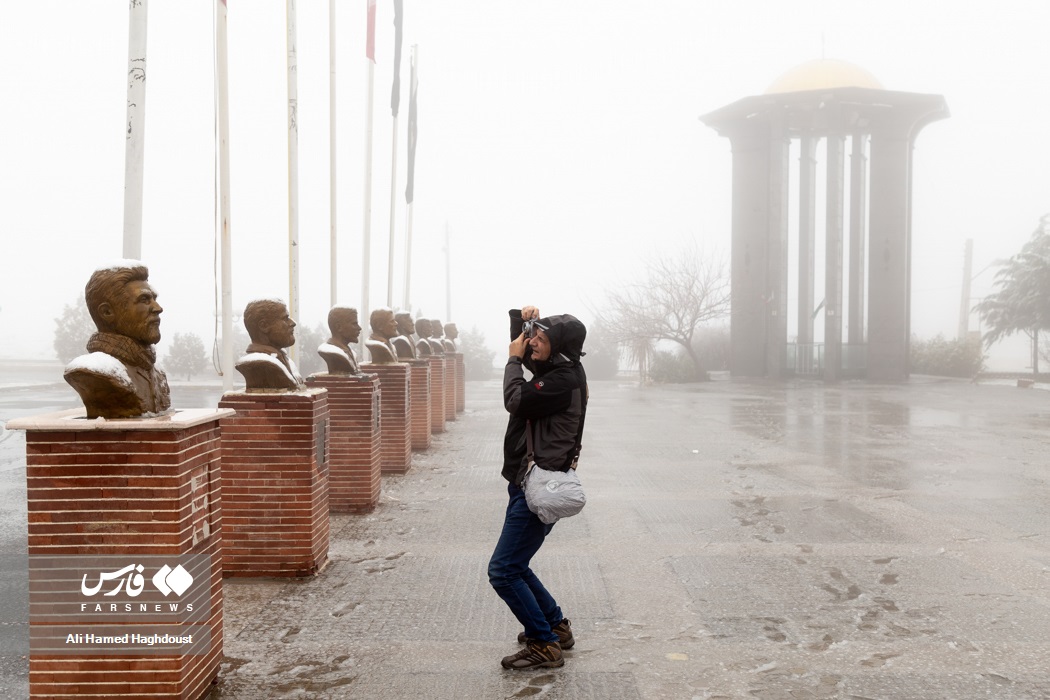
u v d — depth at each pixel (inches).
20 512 336.8
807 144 1439.5
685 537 296.8
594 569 255.8
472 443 563.2
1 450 522.6
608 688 168.2
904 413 765.3
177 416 157.5
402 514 334.3
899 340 1261.1
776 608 219.1
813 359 1373.0
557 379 176.2
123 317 154.1
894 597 228.7
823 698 163.9
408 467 445.1
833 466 458.9
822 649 189.9
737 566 259.1
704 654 186.9
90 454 147.8
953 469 448.1
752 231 1328.7
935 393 1026.1
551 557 269.6
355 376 336.2
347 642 192.5
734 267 1347.2
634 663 181.5
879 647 191.3
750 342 1346.0
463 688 167.8
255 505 242.7
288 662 180.7
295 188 329.1
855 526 314.5
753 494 377.7
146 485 148.3
